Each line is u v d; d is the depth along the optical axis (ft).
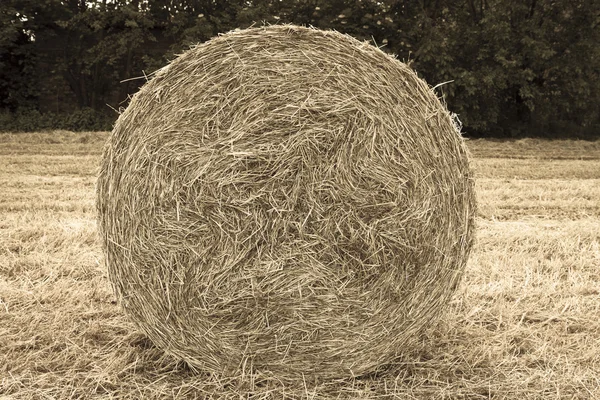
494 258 19.52
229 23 56.24
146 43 59.72
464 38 55.42
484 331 14.24
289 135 11.25
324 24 52.60
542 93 56.44
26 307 15.16
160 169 11.50
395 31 53.31
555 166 39.11
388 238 11.60
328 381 12.12
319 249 11.39
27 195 27.17
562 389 11.75
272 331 11.65
